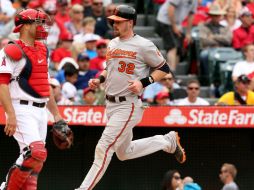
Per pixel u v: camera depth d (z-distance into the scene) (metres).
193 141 31.53
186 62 40.78
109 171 31.64
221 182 31.66
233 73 36.56
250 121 29.97
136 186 31.70
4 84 21.27
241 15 39.75
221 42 39.69
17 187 21.80
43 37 21.80
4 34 39.47
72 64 34.38
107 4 43.03
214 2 41.06
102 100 32.69
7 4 40.50
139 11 43.94
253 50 36.69
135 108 22.84
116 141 22.86
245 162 31.66
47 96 21.95
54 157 31.47
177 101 34.22
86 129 31.33
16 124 21.36
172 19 40.12
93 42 38.34
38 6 40.62
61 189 31.61
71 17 40.69
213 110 29.92
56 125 22.58
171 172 28.48
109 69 22.86
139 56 22.64
